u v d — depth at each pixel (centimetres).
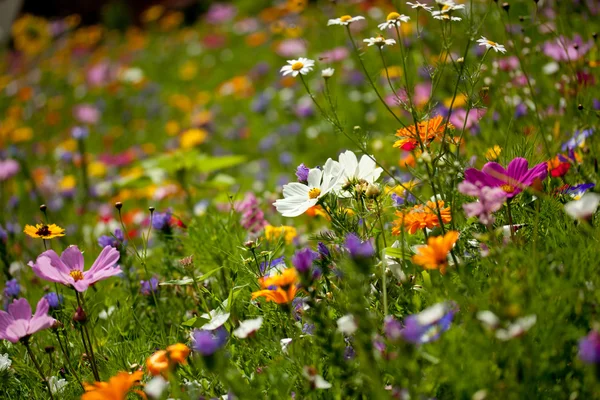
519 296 106
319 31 382
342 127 131
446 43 130
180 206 222
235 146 328
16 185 288
